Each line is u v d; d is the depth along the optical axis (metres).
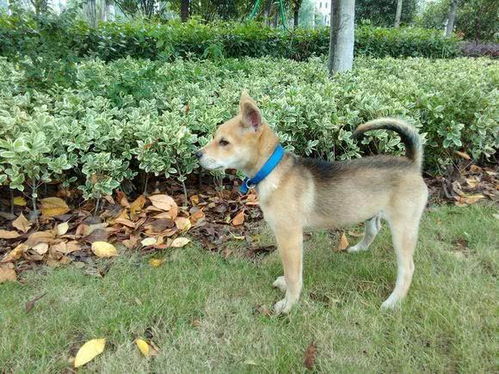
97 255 0.88
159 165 1.04
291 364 0.61
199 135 1.20
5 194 1.06
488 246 0.93
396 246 0.75
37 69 1.36
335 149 1.23
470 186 1.22
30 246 0.88
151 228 0.98
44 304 0.74
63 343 0.66
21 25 1.54
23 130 1.05
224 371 0.61
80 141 1.01
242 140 0.74
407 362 0.60
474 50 3.81
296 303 0.74
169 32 2.47
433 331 0.67
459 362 0.61
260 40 2.82
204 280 0.82
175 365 0.62
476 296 0.75
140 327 0.69
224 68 1.86
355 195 0.74
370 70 1.89
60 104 1.22
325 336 0.67
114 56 2.42
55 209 1.02
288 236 0.73
